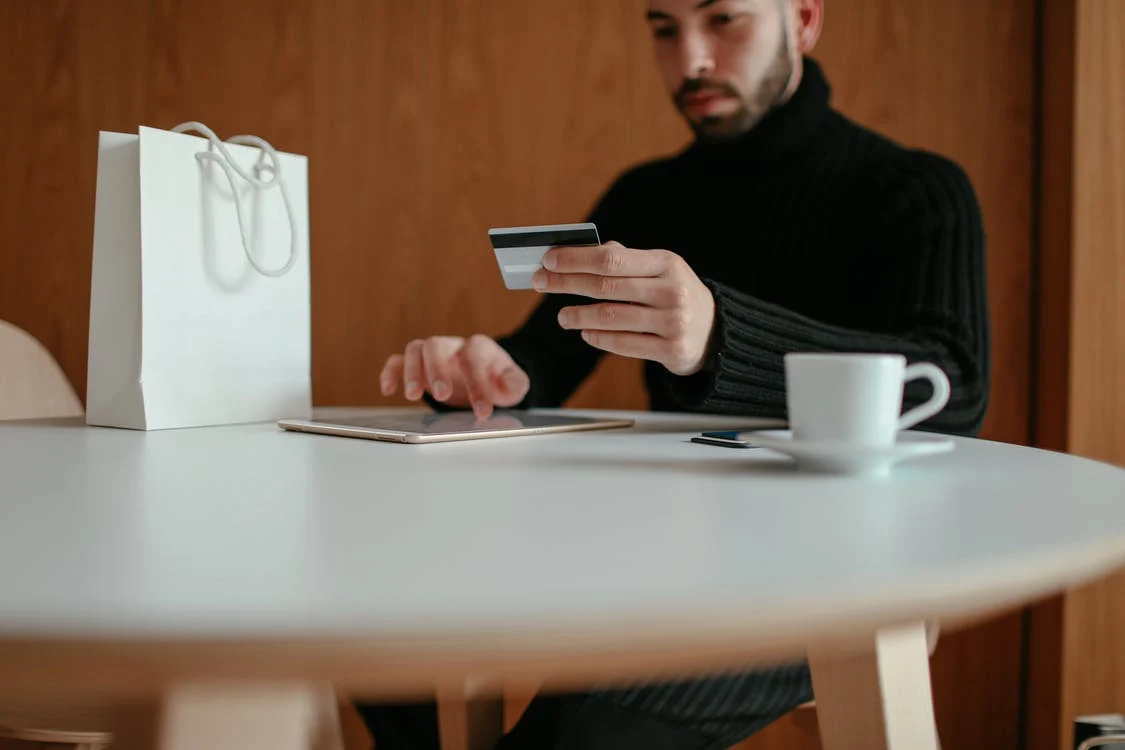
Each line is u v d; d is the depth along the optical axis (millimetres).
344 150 1956
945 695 1801
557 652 259
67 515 436
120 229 904
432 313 1949
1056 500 485
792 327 938
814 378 582
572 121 1898
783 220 1518
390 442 793
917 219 1325
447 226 1939
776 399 919
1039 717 1735
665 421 1061
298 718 328
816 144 1522
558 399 1611
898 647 496
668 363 854
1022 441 1808
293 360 1020
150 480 562
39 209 2000
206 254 934
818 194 1489
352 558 343
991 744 1790
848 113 1830
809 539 381
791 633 282
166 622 255
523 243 828
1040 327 1787
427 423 907
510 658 255
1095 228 1677
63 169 1991
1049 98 1763
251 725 324
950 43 1807
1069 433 1685
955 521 423
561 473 595
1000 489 525
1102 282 1676
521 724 779
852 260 1450
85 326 1994
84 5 1982
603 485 542
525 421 948
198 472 599
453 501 484
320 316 1974
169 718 319
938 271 1269
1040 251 1791
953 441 792
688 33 1504
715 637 272
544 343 1620
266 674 248
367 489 528
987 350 1284
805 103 1528
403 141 1942
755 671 806
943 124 1810
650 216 1684
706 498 493
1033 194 1799
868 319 1362
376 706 1057
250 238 971
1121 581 1659
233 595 285
